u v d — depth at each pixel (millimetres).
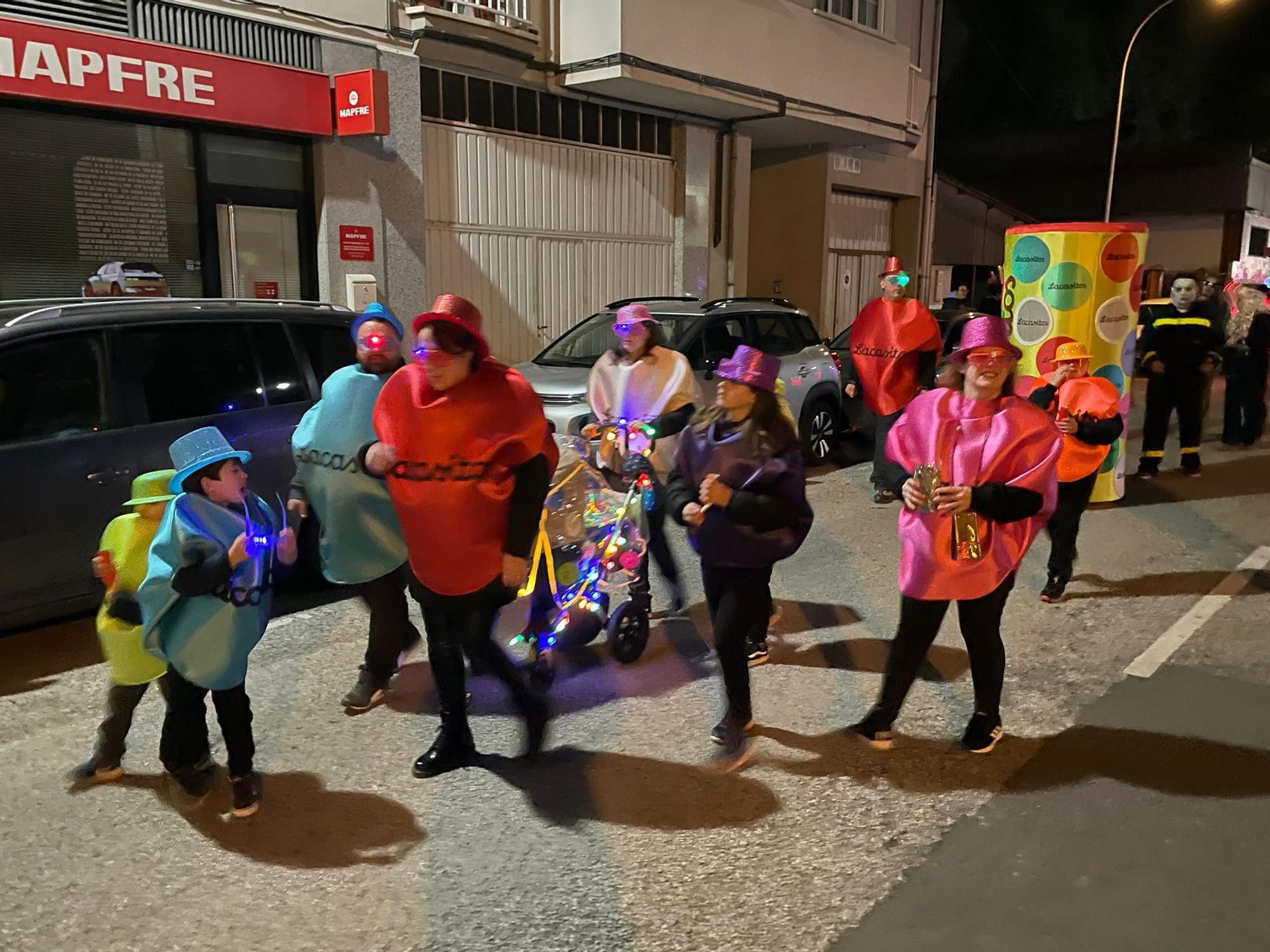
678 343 8797
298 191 10578
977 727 3945
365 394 4176
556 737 4082
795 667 4852
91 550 4855
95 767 3705
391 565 4188
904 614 3844
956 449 3607
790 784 3711
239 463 3312
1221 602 5789
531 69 12617
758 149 18688
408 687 4598
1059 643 5164
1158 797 3607
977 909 2967
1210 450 10961
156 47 8789
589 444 5121
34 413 4711
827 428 10125
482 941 2828
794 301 18750
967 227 24562
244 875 3148
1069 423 5387
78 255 9055
